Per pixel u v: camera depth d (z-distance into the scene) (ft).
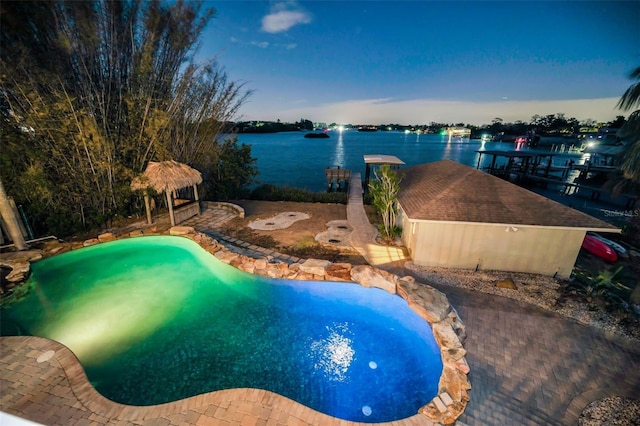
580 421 17.70
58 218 40.70
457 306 28.99
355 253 39.83
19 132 35.50
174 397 19.22
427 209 35.70
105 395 19.11
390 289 28.09
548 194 101.24
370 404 18.95
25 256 33.45
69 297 30.04
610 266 40.47
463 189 39.17
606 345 24.02
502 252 35.55
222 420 15.57
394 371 21.54
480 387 19.86
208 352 23.21
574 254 33.96
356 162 184.96
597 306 29.04
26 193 36.60
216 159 64.13
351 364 22.21
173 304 29.40
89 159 40.70
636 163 30.66
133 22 40.96
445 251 36.29
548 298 30.55
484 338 24.59
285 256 38.63
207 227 48.55
